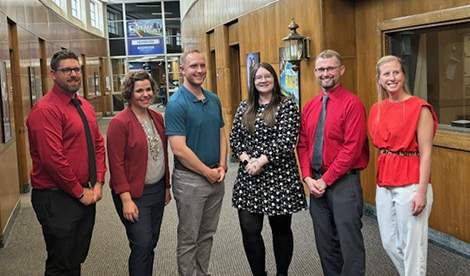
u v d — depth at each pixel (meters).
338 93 3.25
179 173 3.35
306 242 4.69
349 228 3.20
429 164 2.96
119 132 3.21
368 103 5.25
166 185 3.47
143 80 3.24
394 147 3.05
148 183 3.32
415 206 2.97
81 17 18.94
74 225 3.14
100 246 4.96
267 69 3.34
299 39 5.52
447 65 4.31
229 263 4.29
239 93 9.16
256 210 3.37
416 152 3.02
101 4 23.00
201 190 3.33
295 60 5.57
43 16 10.62
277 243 3.56
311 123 3.35
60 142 3.02
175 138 3.25
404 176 3.01
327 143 3.26
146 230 3.28
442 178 4.39
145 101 3.25
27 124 3.04
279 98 3.39
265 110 3.36
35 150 3.09
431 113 2.99
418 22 4.38
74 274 3.31
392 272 3.89
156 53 24.78
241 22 7.88
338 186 3.24
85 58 18.17
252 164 3.32
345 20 5.32
